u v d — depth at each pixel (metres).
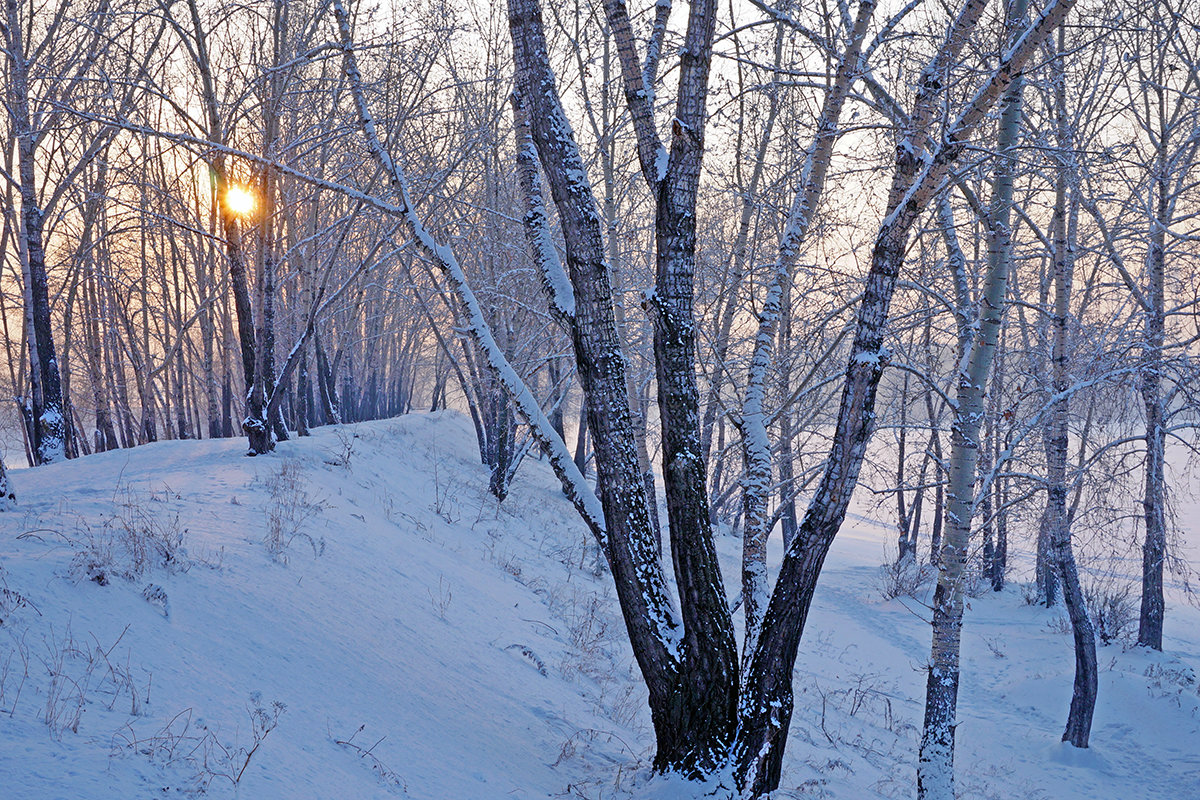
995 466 9.01
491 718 6.70
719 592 6.18
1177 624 22.58
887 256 5.96
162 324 39.75
